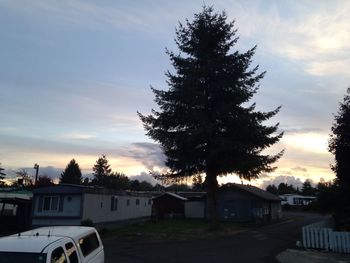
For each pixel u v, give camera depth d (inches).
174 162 1277.1
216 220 1268.5
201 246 914.7
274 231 1277.1
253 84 1262.3
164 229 1342.3
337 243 816.3
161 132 1258.0
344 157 876.0
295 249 845.2
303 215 2416.3
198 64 1289.4
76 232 360.5
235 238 1073.5
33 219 1288.1
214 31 1284.4
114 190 1528.1
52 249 287.0
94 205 1348.4
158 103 1272.1
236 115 1200.2
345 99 903.7
